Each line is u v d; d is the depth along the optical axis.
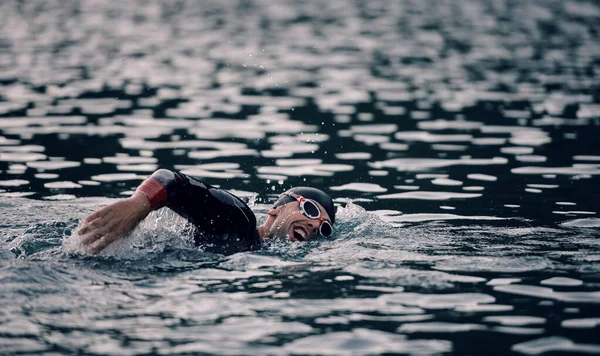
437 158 10.13
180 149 10.68
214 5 33.75
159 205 5.88
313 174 9.34
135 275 5.31
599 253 5.89
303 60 19.59
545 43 22.95
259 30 25.38
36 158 9.94
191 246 6.00
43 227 6.62
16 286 4.95
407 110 13.74
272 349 4.18
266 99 14.80
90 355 4.05
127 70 17.86
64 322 4.48
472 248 6.07
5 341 4.21
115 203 5.71
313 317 4.63
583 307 4.80
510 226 6.85
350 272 5.44
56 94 14.82
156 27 25.97
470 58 20.09
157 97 14.79
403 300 4.92
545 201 7.84
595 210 7.43
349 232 6.64
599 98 14.62
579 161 9.77
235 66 18.66
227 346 4.20
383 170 9.52
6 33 23.77
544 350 4.20
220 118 12.99
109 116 12.94
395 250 6.02
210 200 6.05
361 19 28.97
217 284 5.18
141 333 4.36
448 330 4.46
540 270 5.49
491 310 4.75
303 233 6.39
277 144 11.08
